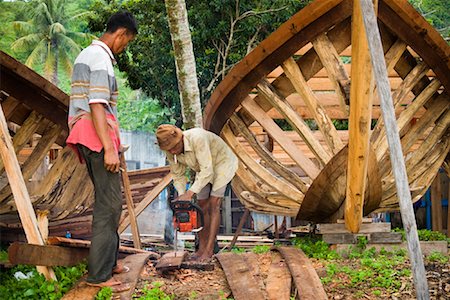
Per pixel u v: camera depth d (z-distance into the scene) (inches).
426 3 692.1
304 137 199.9
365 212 206.7
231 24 410.0
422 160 226.1
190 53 315.3
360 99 160.7
